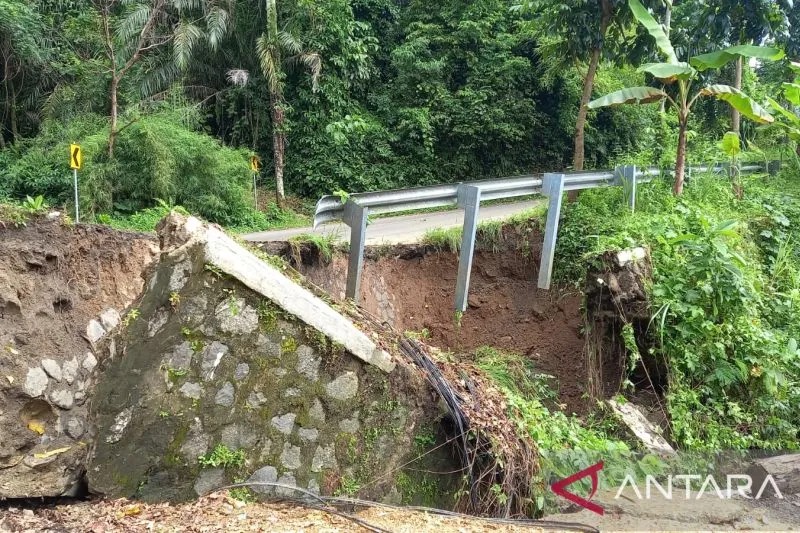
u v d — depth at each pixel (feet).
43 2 56.59
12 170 44.27
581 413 22.54
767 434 20.95
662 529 14.67
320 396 13.96
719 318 22.49
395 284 26.73
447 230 28.22
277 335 13.42
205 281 12.67
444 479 15.80
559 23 41.96
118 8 52.80
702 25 41.06
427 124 61.41
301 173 59.31
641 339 22.07
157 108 48.70
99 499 12.52
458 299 24.03
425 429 15.79
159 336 12.60
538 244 27.68
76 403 15.58
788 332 24.23
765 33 41.65
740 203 32.58
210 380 12.87
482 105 62.54
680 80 29.66
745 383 21.77
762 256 29.66
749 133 50.49
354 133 59.93
